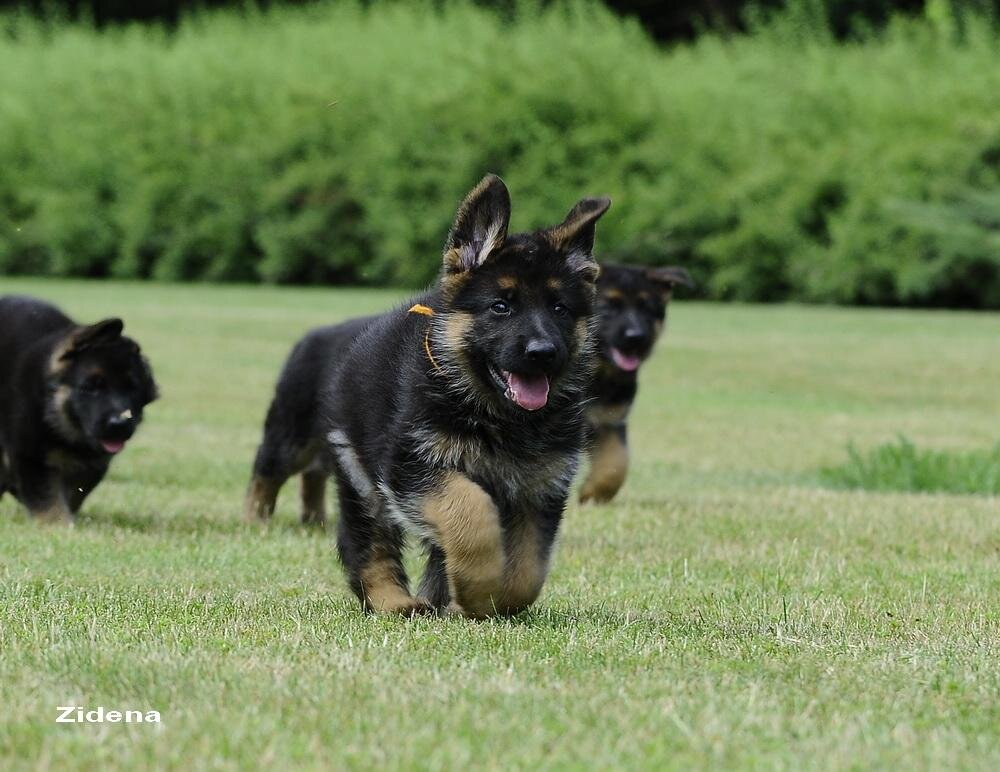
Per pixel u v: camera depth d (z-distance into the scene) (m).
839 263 38.84
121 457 15.39
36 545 9.97
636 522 11.84
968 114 39.75
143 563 9.36
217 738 5.10
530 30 46.03
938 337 31.42
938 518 12.16
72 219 46.25
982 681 6.37
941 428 19.66
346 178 43.94
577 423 7.72
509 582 7.54
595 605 8.30
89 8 61.78
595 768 4.92
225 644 6.73
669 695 5.93
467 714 5.50
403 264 42.81
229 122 45.81
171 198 45.81
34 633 6.85
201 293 40.88
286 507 12.87
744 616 7.95
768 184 39.75
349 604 8.09
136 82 47.81
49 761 4.83
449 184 42.03
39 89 48.81
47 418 11.19
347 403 8.09
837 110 41.16
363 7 53.84
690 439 18.45
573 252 7.84
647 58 45.16
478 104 42.12
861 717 5.62
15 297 12.11
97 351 11.23
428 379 7.50
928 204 38.44
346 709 5.53
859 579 9.32
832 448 17.81
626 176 41.03
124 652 6.48
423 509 7.42
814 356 28.12
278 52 48.22
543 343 7.30
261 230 44.53
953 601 8.52
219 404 20.36
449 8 49.47
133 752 4.96
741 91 42.41
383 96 44.12
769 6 53.84
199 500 12.83
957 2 48.12
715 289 40.38
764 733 5.38
